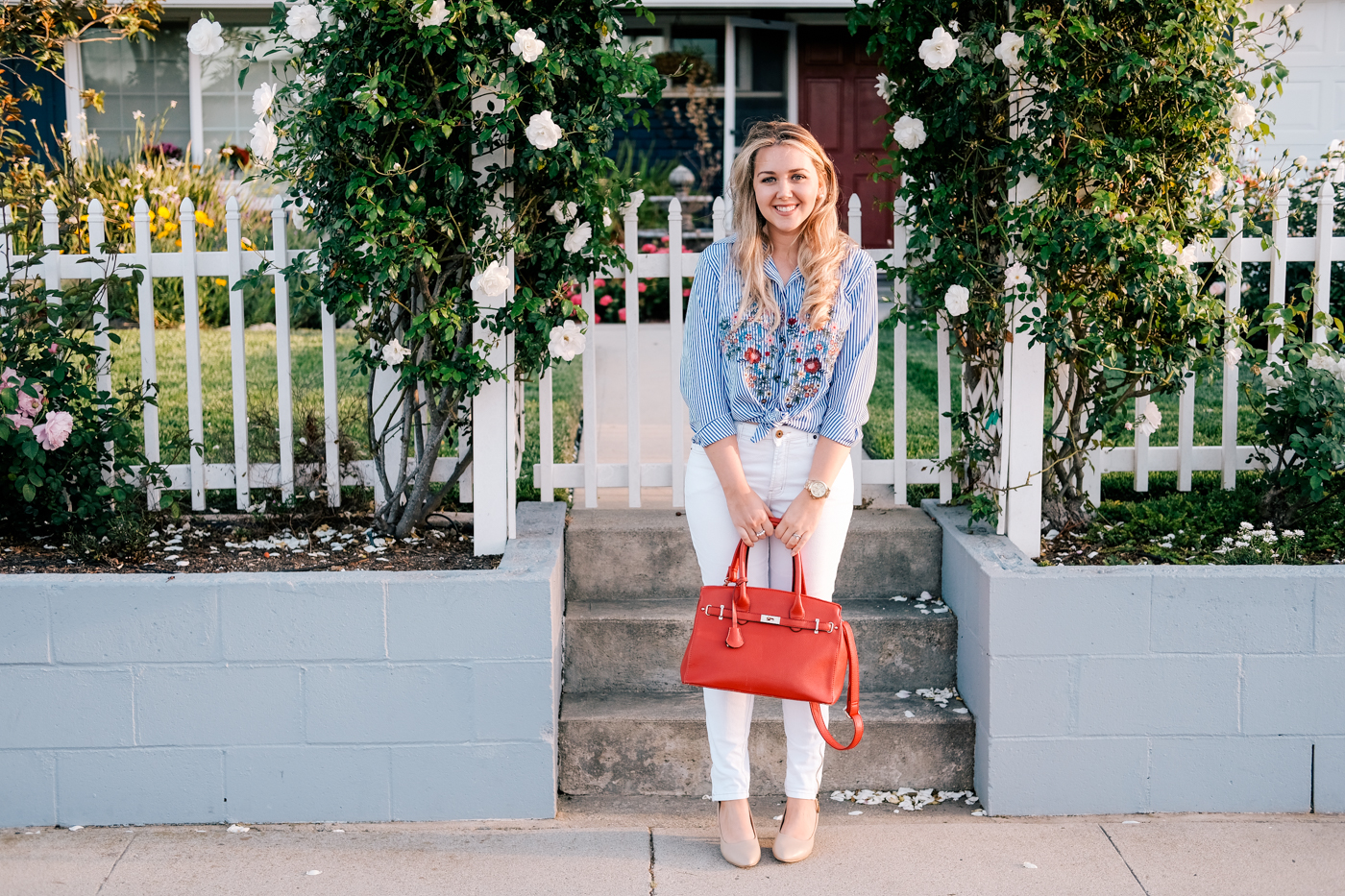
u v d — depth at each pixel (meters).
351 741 3.01
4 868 2.77
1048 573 3.02
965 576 3.28
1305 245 3.85
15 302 3.39
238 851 2.88
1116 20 3.11
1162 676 3.03
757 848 2.81
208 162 9.30
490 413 3.28
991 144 3.31
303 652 2.97
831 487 2.70
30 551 3.39
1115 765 3.07
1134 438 4.00
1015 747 3.06
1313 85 8.12
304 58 3.09
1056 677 3.04
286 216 3.67
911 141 3.29
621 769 3.24
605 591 3.60
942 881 2.74
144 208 3.64
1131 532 3.62
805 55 10.54
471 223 3.16
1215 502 3.83
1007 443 3.35
